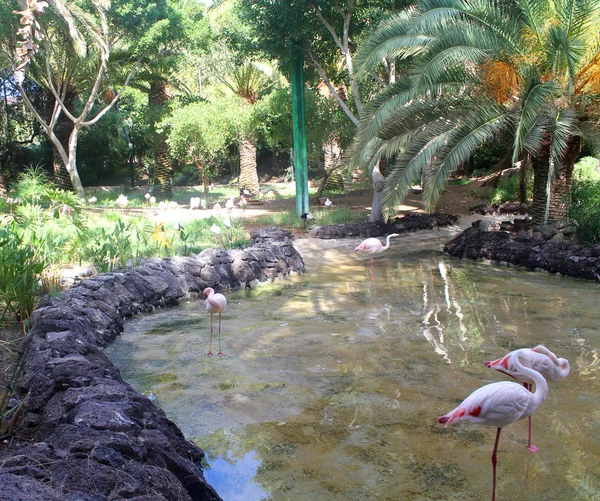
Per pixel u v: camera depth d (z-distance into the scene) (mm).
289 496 3910
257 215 20344
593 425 4906
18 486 2633
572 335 7457
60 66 22484
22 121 31422
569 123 11648
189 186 37719
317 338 7508
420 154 12195
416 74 11461
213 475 4176
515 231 15766
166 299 9516
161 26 22141
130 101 36250
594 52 12328
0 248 7375
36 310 6750
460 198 24344
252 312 8984
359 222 18234
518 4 12664
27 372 4969
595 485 4004
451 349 6977
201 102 24609
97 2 19188
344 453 4500
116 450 3408
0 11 18703
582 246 12180
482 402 3676
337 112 22781
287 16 17453
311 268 12922
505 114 12039
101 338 7195
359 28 18828
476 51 11516
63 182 25109
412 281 11312
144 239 11742
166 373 6273
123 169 40344
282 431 4875
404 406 5340
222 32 21328
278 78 30625
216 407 5352
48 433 3859
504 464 4309
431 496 3902
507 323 8102
